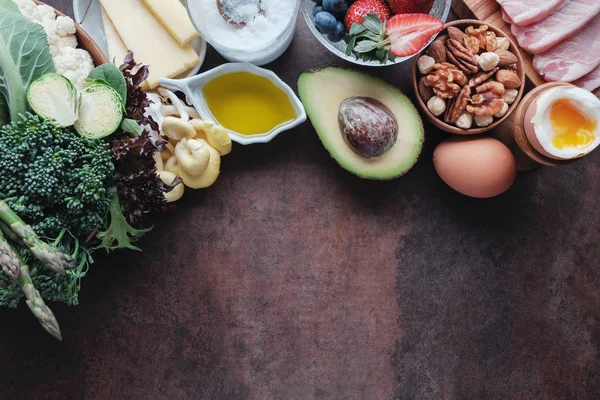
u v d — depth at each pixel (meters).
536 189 0.61
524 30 0.55
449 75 0.54
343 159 0.57
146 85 0.58
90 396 0.61
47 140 0.48
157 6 0.57
